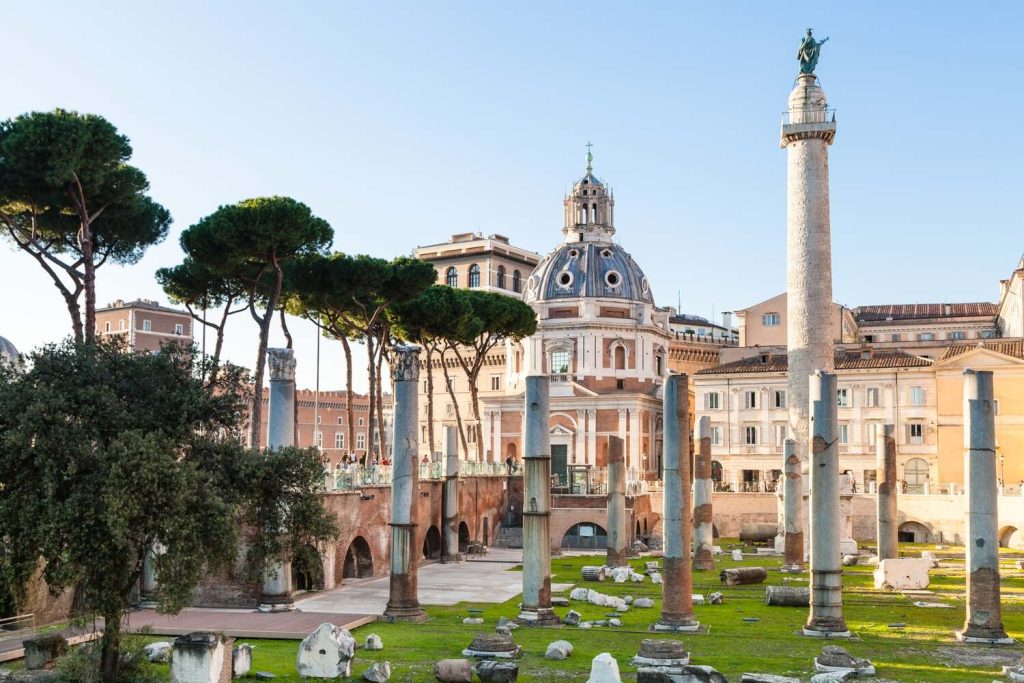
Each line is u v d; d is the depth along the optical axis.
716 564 70.19
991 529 39.47
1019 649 38.03
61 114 48.44
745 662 35.22
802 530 65.69
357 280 68.81
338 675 32.34
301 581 52.72
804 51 79.69
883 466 62.53
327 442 140.12
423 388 145.00
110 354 30.06
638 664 34.28
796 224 78.38
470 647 36.19
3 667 32.59
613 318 122.69
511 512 88.44
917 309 155.62
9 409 27.20
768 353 112.75
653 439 121.69
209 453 29.81
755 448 108.38
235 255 59.03
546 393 44.53
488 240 149.88
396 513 44.81
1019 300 118.62
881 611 47.72
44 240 56.59
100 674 28.36
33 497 26.67
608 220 131.00
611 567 63.12
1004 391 95.94
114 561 27.78
